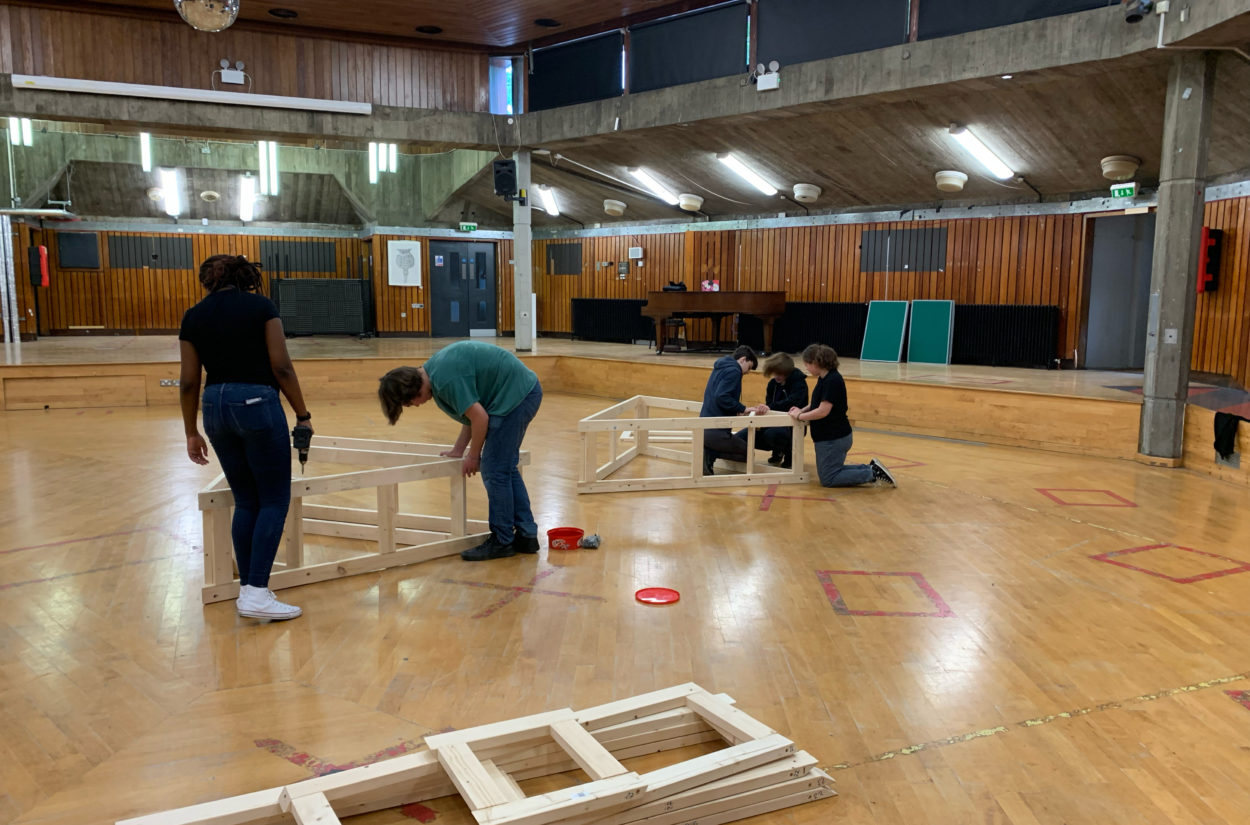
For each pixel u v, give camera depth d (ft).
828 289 41.83
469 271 53.62
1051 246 35.24
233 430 10.43
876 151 34.40
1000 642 10.52
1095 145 29.81
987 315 36.14
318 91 32.83
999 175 33.60
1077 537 15.31
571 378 38.37
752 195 41.70
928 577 13.01
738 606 11.71
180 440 25.04
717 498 18.12
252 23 31.68
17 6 29.55
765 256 43.83
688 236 46.03
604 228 50.26
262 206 53.16
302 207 53.93
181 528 15.57
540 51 34.50
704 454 19.89
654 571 13.20
